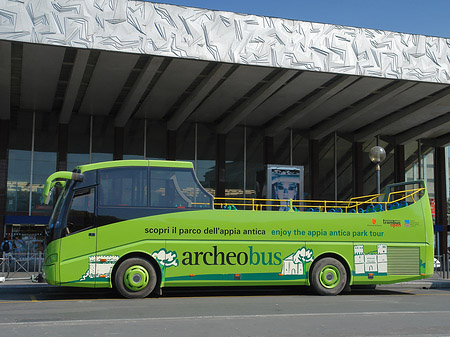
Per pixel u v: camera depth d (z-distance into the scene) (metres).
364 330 8.56
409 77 23.19
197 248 13.89
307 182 32.69
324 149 33.31
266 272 14.35
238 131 32.03
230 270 14.08
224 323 9.09
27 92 25.67
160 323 9.01
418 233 15.74
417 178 34.69
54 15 19.31
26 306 11.60
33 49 20.34
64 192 13.79
